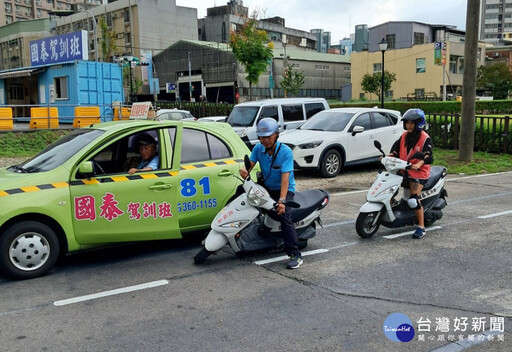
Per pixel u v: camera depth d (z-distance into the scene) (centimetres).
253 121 1370
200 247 641
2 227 506
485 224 747
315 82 6600
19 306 452
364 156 1284
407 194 690
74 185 532
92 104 2225
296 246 558
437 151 1645
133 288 497
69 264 573
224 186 627
